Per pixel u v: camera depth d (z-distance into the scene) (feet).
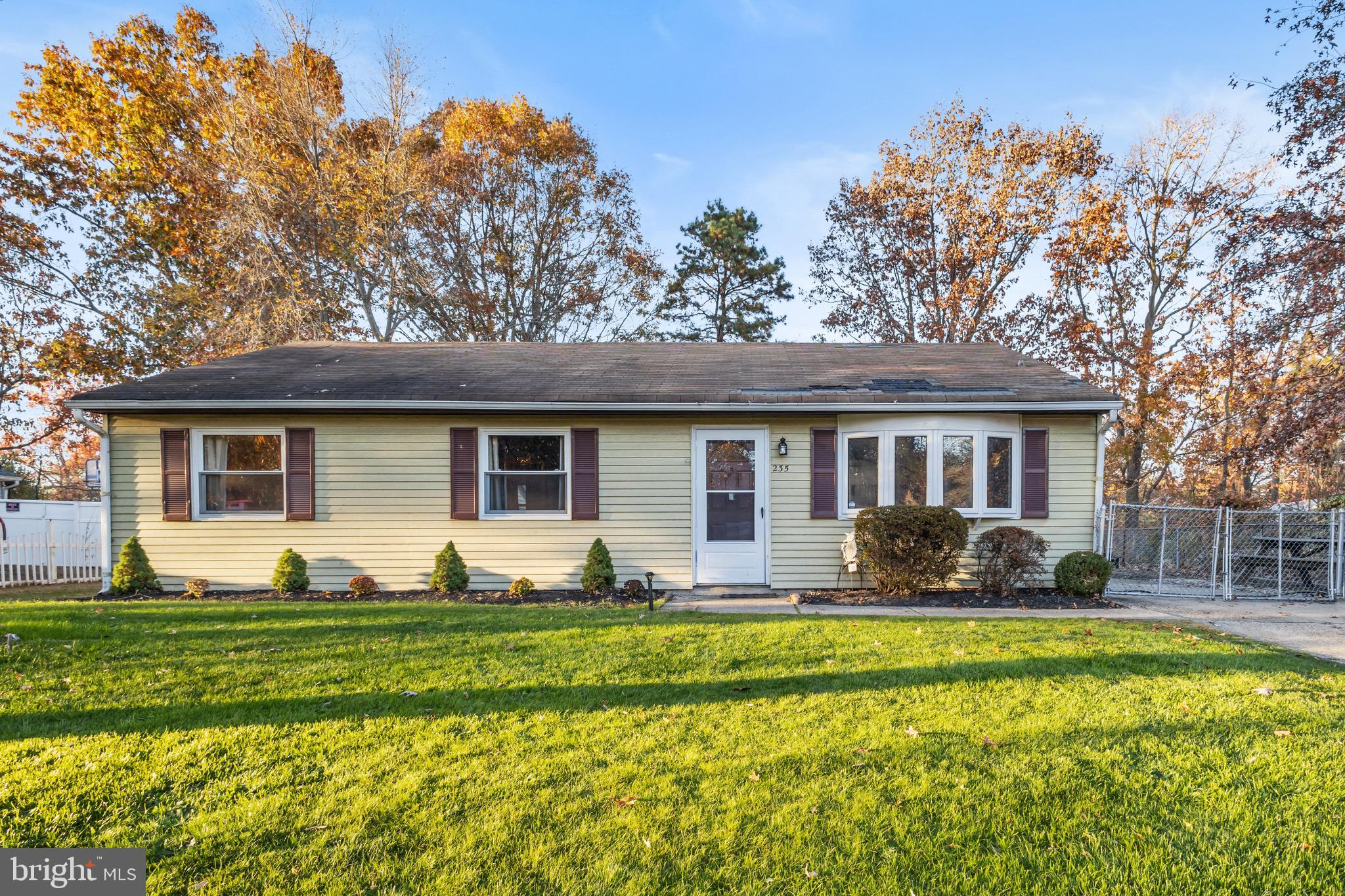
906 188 73.67
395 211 65.77
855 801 9.71
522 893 7.79
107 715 12.92
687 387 30.66
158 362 67.56
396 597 28.37
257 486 29.89
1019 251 69.62
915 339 74.69
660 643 18.22
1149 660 16.51
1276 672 15.71
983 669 15.70
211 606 23.93
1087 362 65.46
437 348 40.29
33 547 39.91
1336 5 35.12
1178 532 35.96
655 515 30.32
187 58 67.92
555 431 30.25
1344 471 54.13
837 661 16.55
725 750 11.42
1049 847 8.70
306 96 63.72
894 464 29.40
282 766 10.82
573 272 83.30
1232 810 9.52
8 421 65.92
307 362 35.19
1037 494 29.43
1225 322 53.21
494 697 14.06
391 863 8.32
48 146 64.23
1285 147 38.99
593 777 10.44
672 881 8.02
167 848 8.68
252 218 60.08
